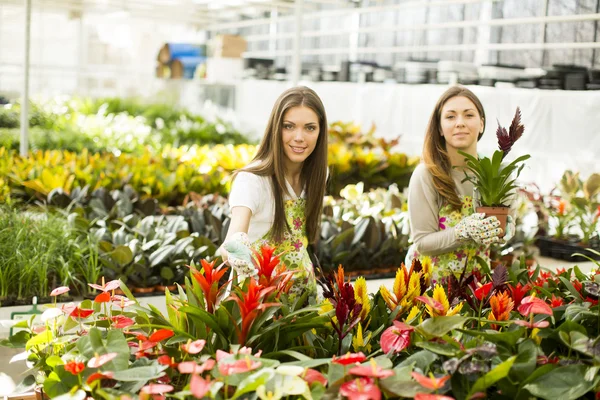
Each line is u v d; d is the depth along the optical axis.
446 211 3.09
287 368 1.72
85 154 7.88
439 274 3.08
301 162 2.88
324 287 2.33
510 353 1.89
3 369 2.95
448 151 3.15
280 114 2.71
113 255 4.29
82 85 18.22
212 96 16.58
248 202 2.68
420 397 1.57
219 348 2.09
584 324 2.22
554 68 7.36
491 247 4.94
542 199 5.75
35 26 17.97
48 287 4.30
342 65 10.99
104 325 2.25
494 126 7.32
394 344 1.94
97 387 1.85
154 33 17.20
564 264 5.41
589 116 6.23
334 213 5.72
